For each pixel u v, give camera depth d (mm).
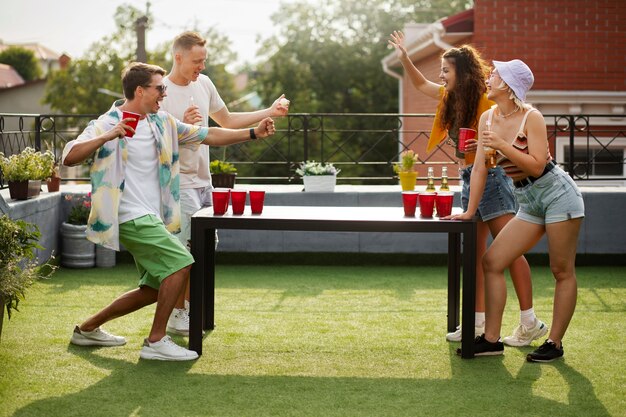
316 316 5555
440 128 4895
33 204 6566
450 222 4375
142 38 14094
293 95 28812
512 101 4258
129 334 4914
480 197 4379
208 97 5141
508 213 4695
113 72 34344
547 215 4301
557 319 4438
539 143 4191
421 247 7711
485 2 11695
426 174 14359
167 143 4391
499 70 4230
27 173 6605
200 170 5094
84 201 7398
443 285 6742
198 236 4430
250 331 5105
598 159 11727
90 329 4602
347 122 27609
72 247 7254
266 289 6527
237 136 4641
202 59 4957
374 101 28969
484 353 4531
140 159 4328
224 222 4418
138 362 4348
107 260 7367
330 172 7797
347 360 4465
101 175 4211
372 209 4883
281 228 4402
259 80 29891
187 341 4875
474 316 4465
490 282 4492
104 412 3598
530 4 11719
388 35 29500
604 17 11758
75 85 34438
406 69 5324
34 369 4195
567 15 11758
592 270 7520
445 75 4738
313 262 7730
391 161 8375
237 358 4477
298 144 26109
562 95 11578
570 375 4195
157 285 4484
